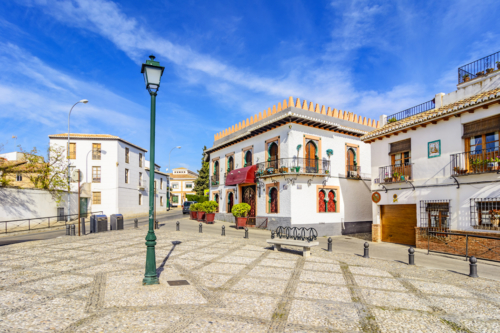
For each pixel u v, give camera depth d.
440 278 8.28
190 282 7.34
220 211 26.75
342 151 21.47
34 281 7.30
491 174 11.02
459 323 5.20
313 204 19.44
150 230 7.20
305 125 19.67
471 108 11.60
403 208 15.01
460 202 12.08
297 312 5.54
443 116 12.54
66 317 5.07
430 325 5.10
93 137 33.28
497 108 10.98
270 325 4.94
